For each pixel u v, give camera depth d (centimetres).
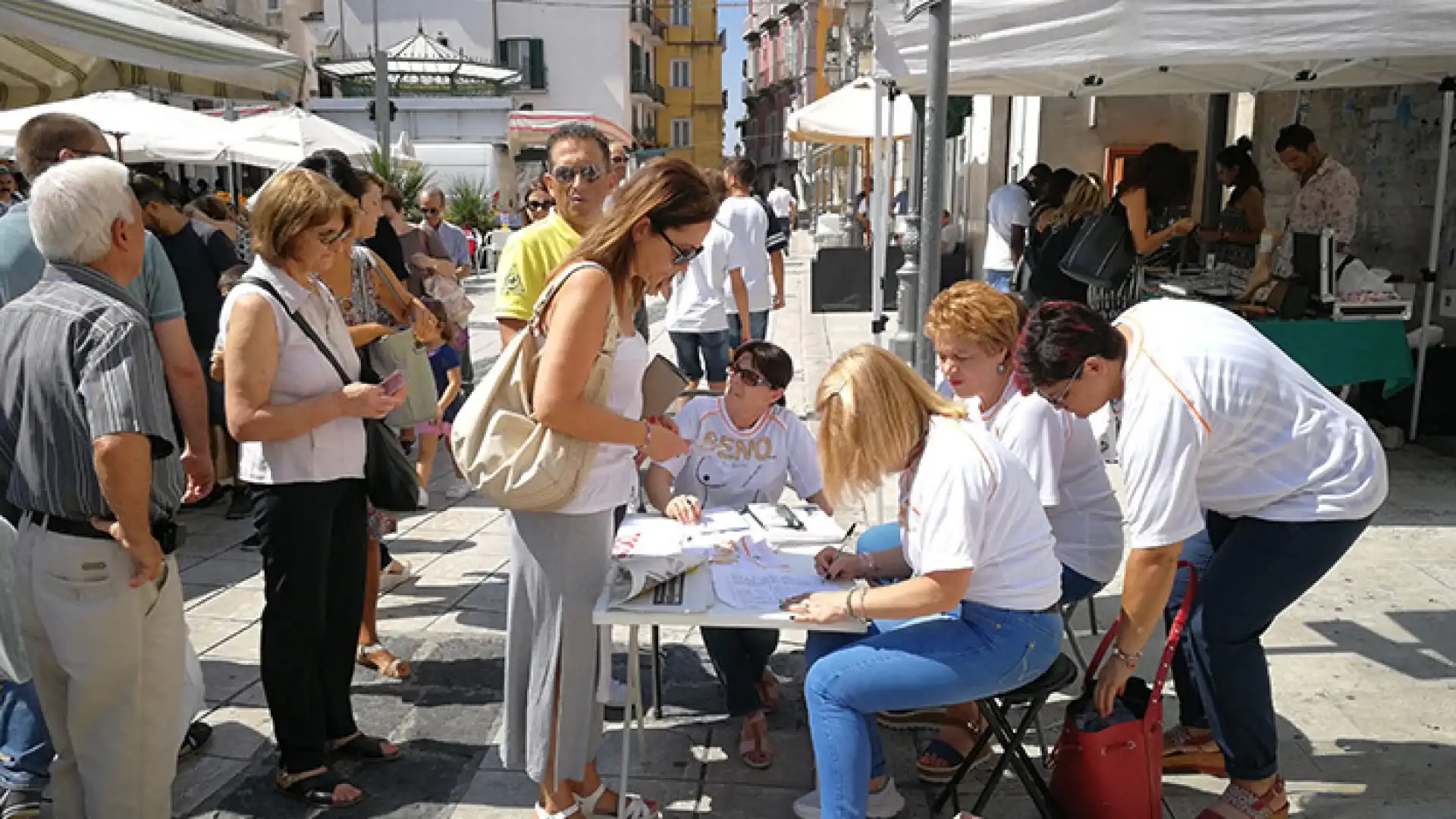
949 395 416
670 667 402
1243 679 278
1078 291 618
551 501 257
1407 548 505
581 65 3909
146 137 973
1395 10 460
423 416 390
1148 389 256
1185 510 254
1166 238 593
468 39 3744
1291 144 663
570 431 250
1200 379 256
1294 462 267
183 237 553
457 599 473
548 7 3869
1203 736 324
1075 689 377
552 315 251
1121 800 266
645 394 285
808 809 301
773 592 272
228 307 286
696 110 5653
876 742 297
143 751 268
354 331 367
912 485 261
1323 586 462
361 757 333
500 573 507
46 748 297
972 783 320
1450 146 688
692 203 254
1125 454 259
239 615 448
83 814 277
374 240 618
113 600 254
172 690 274
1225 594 274
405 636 430
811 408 813
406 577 496
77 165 246
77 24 382
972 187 1321
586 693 277
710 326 703
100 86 520
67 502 246
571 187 344
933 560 247
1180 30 475
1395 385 646
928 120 403
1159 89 740
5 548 267
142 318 248
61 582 250
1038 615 262
